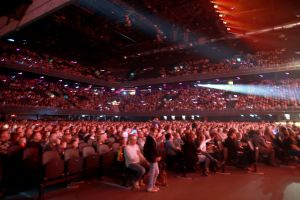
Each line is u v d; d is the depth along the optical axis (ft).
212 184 21.50
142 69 144.87
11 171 19.16
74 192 19.27
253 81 99.35
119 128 40.88
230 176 24.39
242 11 80.53
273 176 24.30
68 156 21.33
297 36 96.37
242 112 86.63
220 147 27.61
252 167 28.27
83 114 102.01
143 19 85.87
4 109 76.84
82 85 120.88
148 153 19.99
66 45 115.14
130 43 114.62
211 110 93.09
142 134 28.81
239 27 94.58
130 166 20.57
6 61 82.69
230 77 99.55
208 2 74.28
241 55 108.37
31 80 96.17
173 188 20.38
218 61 114.42
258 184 21.44
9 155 19.34
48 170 18.20
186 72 113.70
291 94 83.05
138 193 19.07
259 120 85.66
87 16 81.76
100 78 123.34
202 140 26.16
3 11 31.48
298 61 83.20
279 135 32.09
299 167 28.55
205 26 94.43
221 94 100.63
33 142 21.90
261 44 108.47
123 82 126.62
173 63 136.36
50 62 103.09
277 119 81.46
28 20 31.17
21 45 107.45
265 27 92.63
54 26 89.86
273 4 75.36
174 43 114.11
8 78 87.86
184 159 24.63
